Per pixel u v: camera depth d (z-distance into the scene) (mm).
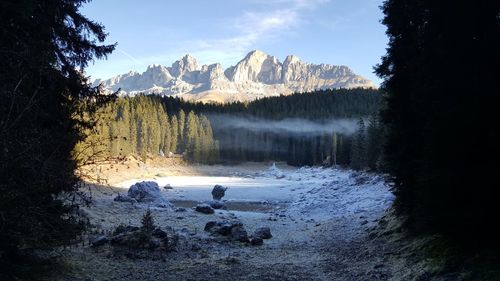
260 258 15578
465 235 10031
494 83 8938
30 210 6965
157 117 124812
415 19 15289
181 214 28219
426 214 10789
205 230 21312
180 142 130000
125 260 13250
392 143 16656
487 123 9031
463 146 9367
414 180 15016
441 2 10180
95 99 12086
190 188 70562
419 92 12602
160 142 122500
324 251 17047
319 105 184750
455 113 9359
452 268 9891
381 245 15875
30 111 7621
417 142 14773
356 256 15008
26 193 6641
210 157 129625
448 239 11258
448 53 9828
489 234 9609
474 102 9148
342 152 107125
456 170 9508
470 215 9305
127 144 101250
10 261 8516
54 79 9383
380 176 40062
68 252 12867
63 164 7887
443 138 9781
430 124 10516
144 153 111188
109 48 12359
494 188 9078
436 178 9906
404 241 14961
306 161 137125
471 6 9508
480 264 9258
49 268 10211
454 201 9812
